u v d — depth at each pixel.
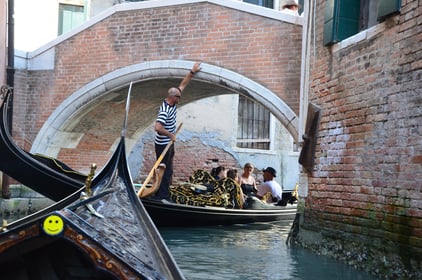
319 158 5.89
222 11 8.33
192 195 8.52
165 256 2.37
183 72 8.60
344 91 5.45
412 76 4.33
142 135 12.57
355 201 5.12
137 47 8.96
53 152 9.89
